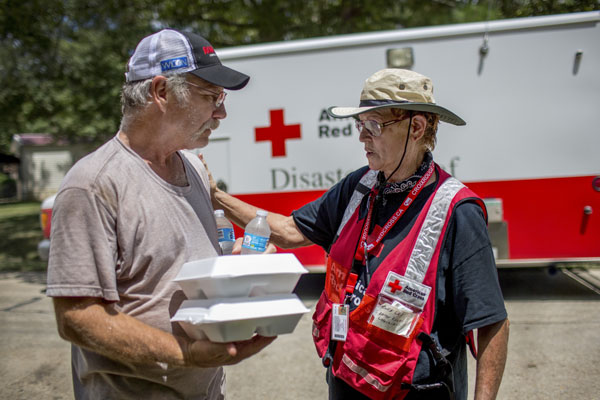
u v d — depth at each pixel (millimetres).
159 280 1498
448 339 1647
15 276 7738
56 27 8898
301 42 5223
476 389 1566
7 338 4758
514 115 4949
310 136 5250
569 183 4922
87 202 1388
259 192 5355
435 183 1711
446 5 11180
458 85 4988
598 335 4273
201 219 1645
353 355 1644
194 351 1371
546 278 6199
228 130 5371
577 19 4820
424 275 1603
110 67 8789
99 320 1358
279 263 1353
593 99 4855
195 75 1512
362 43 5105
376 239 1729
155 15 10062
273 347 4336
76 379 1649
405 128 1725
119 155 1503
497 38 4922
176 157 1728
